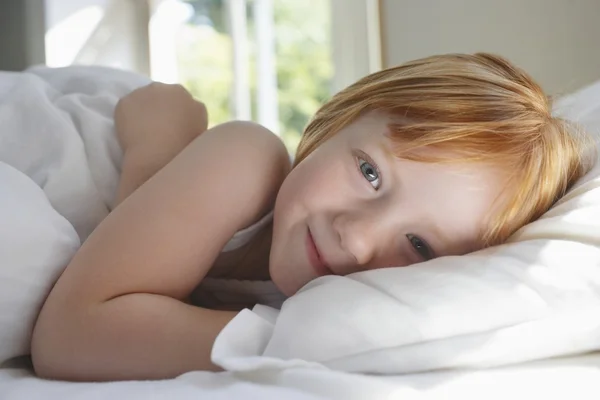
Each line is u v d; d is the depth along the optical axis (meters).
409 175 0.61
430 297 0.50
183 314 0.56
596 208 0.59
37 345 0.55
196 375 0.48
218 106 2.52
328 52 2.28
